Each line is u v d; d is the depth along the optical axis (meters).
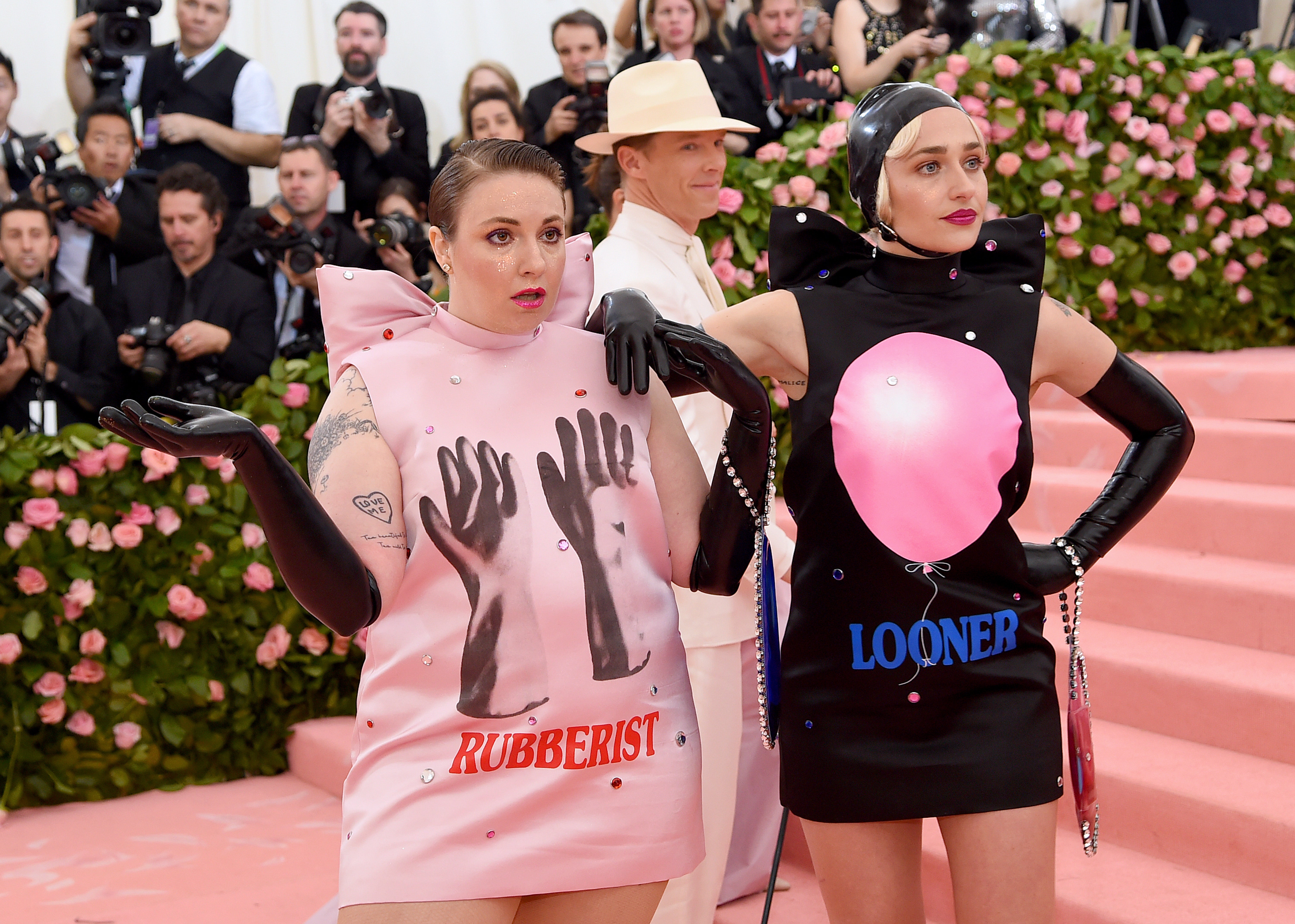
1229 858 2.63
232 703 4.33
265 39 5.96
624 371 1.78
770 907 2.17
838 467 1.92
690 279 2.91
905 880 1.94
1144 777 2.81
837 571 1.92
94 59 4.96
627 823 1.71
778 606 2.83
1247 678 2.99
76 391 4.39
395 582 1.73
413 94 5.47
